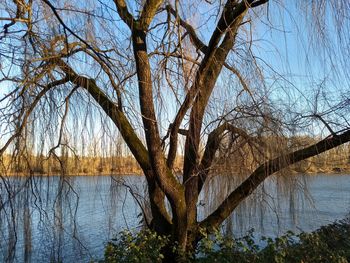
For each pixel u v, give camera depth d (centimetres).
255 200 655
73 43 575
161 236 598
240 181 649
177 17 559
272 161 619
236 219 661
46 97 580
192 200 623
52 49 567
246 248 545
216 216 631
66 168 587
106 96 597
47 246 560
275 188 655
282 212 658
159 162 562
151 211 638
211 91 617
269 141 623
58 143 582
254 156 644
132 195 642
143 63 548
